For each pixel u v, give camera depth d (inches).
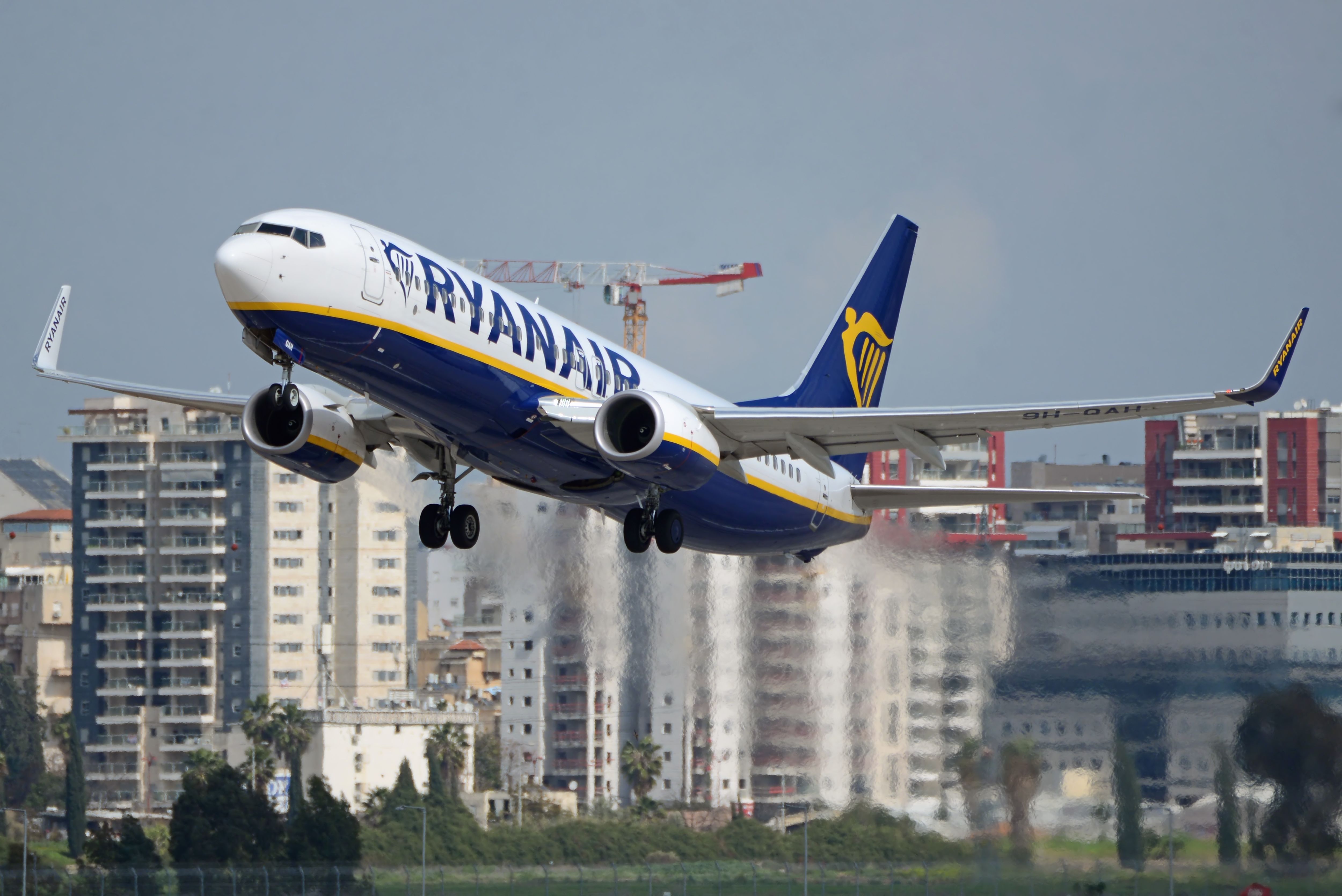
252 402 3289.9
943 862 4192.9
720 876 4320.9
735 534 3764.8
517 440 3129.9
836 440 3371.1
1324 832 3932.1
